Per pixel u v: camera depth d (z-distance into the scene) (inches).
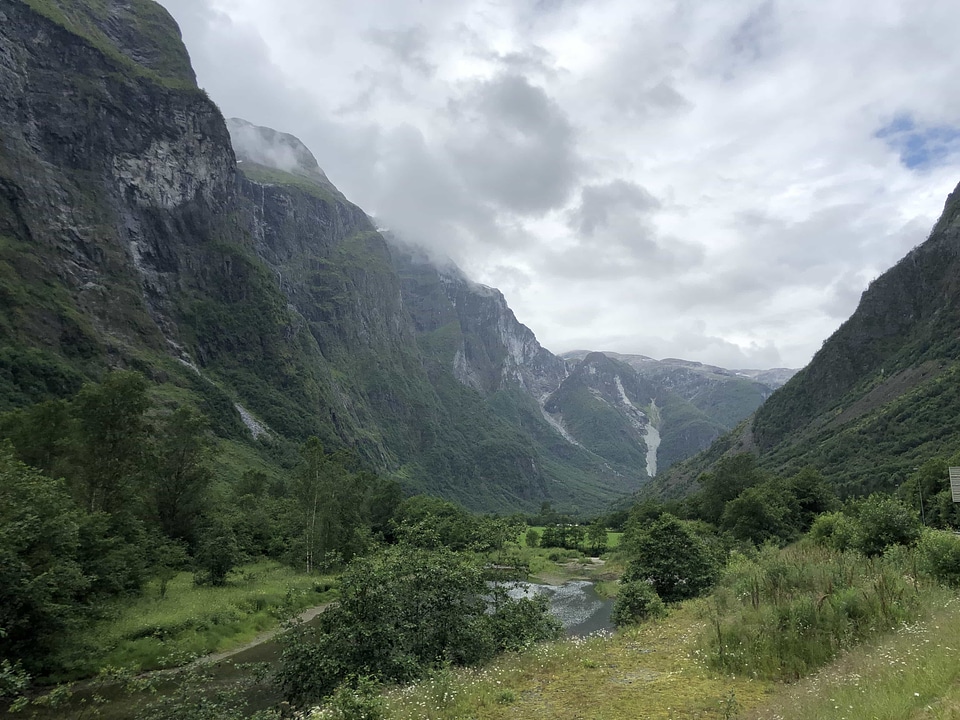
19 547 1018.1
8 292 5964.6
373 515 4151.1
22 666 968.9
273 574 2402.8
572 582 3122.5
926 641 477.4
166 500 2359.7
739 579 1087.6
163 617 1416.1
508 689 556.4
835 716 368.2
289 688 805.2
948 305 7691.9
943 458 3139.8
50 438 1875.0
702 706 478.0
